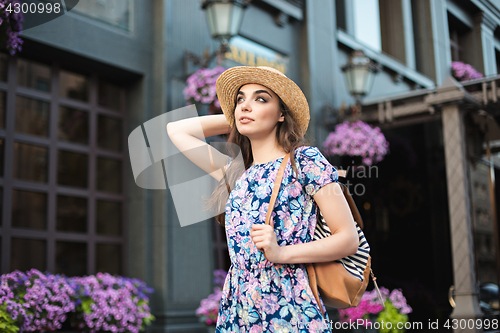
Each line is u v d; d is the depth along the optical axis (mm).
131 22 5359
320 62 7324
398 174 8375
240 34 6359
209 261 5379
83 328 4129
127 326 4367
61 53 4715
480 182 6422
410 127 8812
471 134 5906
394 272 7883
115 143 5332
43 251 4598
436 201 8656
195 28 5781
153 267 5094
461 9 6992
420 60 7938
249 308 1307
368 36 8305
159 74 5410
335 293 1319
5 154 4379
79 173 4973
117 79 5398
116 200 5219
